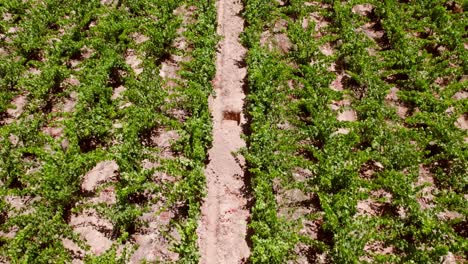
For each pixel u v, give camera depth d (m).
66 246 13.62
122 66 19.00
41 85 17.50
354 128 16.69
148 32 20.56
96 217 14.45
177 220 14.59
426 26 21.70
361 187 15.17
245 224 14.71
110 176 15.72
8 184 14.45
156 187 14.70
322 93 18.02
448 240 13.30
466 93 19.55
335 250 12.75
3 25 20.64
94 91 17.03
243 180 16.02
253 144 15.75
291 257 13.02
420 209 14.12
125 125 16.03
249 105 18.19
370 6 24.73
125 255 12.65
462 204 14.46
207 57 19.23
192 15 22.94
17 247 12.40
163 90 17.98
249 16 22.36
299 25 21.44
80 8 21.84
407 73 19.08
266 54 19.75
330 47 21.77
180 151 16.58
